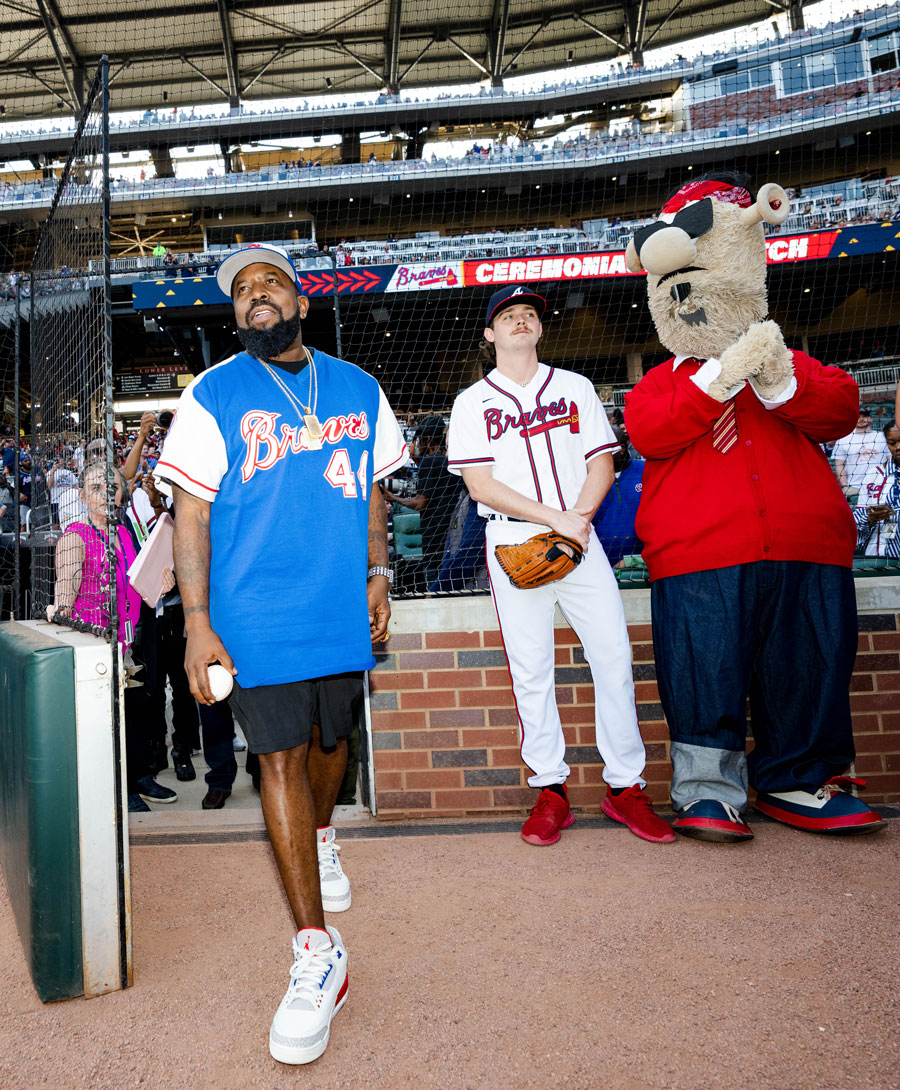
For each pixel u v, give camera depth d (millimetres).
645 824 2539
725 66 20922
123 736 1760
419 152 23406
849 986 1599
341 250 16422
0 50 23688
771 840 2486
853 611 2570
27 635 2068
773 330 2293
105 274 1820
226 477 1704
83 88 24891
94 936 1688
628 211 20750
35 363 2959
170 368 18875
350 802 3146
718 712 2492
